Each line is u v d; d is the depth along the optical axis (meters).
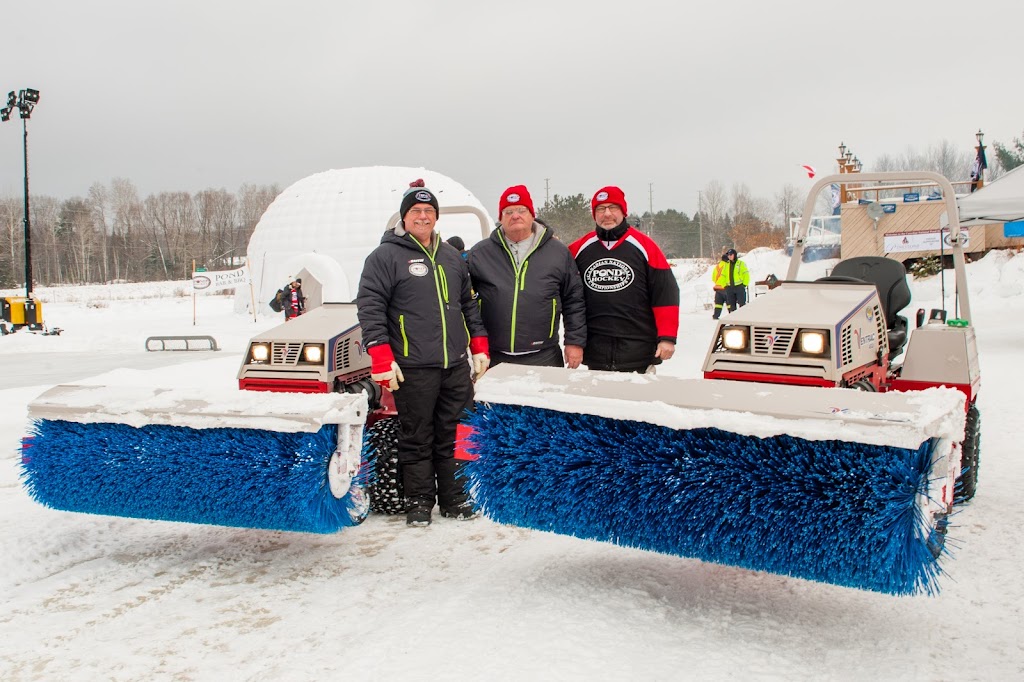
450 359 4.22
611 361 4.70
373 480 4.28
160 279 89.31
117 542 3.89
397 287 4.14
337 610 3.00
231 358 12.32
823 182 4.70
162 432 3.25
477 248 4.62
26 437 3.49
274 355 4.30
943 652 2.56
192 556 3.67
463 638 2.67
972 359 4.21
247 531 4.08
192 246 92.31
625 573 3.32
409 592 3.17
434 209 4.19
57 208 100.44
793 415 2.47
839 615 2.87
